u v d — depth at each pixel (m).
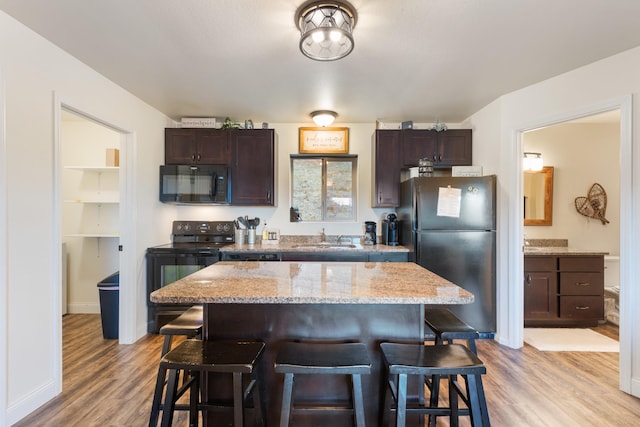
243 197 3.68
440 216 3.14
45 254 2.06
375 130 3.82
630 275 2.20
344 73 2.56
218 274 1.95
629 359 2.20
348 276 1.89
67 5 1.71
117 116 2.80
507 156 3.02
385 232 3.75
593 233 4.11
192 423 1.68
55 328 2.12
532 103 2.80
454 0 1.66
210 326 1.67
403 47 2.15
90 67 2.45
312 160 4.13
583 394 2.18
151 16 1.81
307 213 4.13
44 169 2.06
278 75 2.60
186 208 3.99
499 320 3.09
